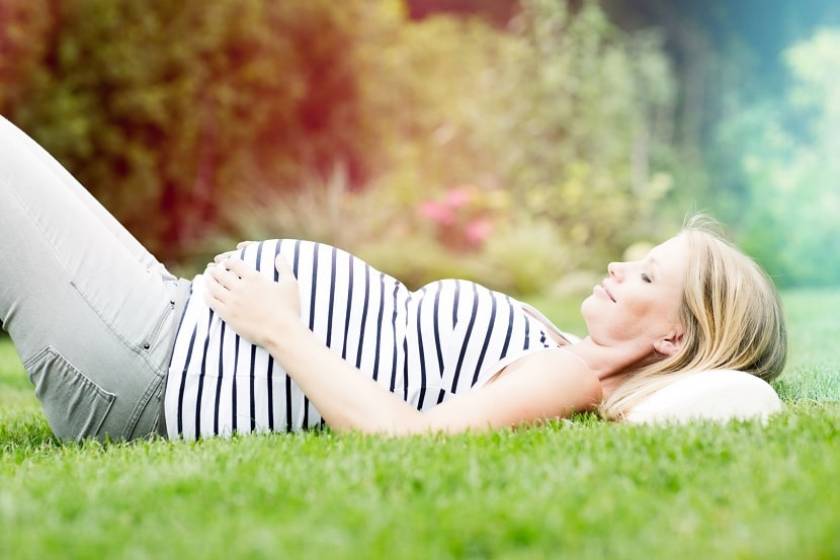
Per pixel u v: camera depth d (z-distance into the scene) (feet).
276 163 29.91
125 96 25.32
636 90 34.35
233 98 28.02
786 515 4.79
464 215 31.01
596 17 33.47
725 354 8.49
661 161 34.40
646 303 8.50
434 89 33.37
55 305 7.69
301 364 7.43
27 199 7.73
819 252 33.01
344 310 7.94
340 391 7.33
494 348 7.85
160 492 5.52
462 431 7.26
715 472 5.69
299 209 28.68
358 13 31.17
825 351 13.46
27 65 23.68
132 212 25.98
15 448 7.94
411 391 7.84
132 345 7.74
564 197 32.01
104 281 7.81
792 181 33.94
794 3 36.73
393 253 27.50
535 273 29.01
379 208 29.48
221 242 27.04
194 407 7.75
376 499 5.26
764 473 5.59
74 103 24.34
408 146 32.35
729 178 35.14
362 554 4.34
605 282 8.78
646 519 4.88
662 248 8.73
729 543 4.44
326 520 4.91
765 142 35.19
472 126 33.01
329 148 31.19
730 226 34.14
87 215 7.98
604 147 33.14
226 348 7.77
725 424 7.07
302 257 8.14
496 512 4.90
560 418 7.63
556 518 4.77
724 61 36.60
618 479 5.62
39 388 7.89
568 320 20.49
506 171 32.68
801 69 35.55
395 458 6.12
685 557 4.33
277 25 29.19
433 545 4.47
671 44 36.78
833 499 4.97
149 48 25.72
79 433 7.98
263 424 7.77
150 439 7.65
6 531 4.83
